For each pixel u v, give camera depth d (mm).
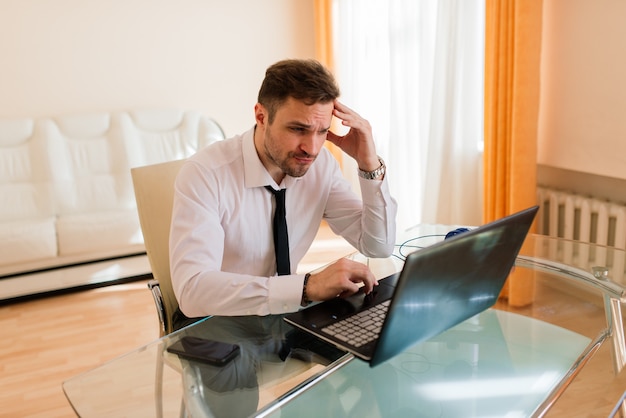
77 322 2953
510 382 1095
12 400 2211
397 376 1128
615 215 2336
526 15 2387
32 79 4055
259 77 4777
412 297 908
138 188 1697
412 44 3441
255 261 1593
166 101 4496
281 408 1021
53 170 3697
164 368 1149
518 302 1416
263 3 4664
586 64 2391
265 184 1502
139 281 3531
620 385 1066
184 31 4445
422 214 3283
